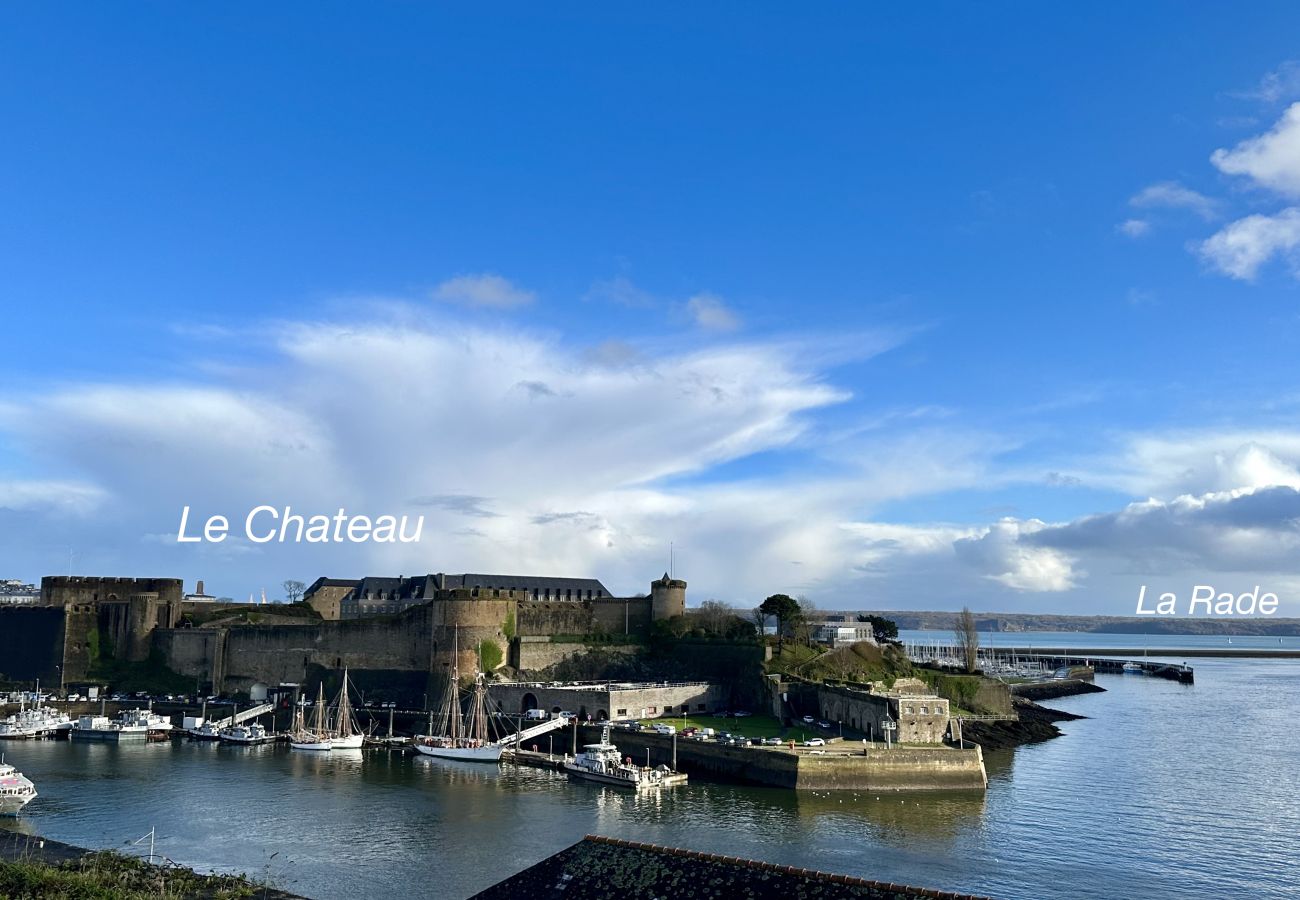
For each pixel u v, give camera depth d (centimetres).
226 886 6281
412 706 16762
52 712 15988
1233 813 10012
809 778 10938
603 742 12825
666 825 9244
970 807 10175
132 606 19438
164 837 8838
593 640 17888
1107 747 14800
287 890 7325
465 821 9431
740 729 13800
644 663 17575
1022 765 12975
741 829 9088
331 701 17138
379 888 7400
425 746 13575
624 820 9462
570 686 15112
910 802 10381
